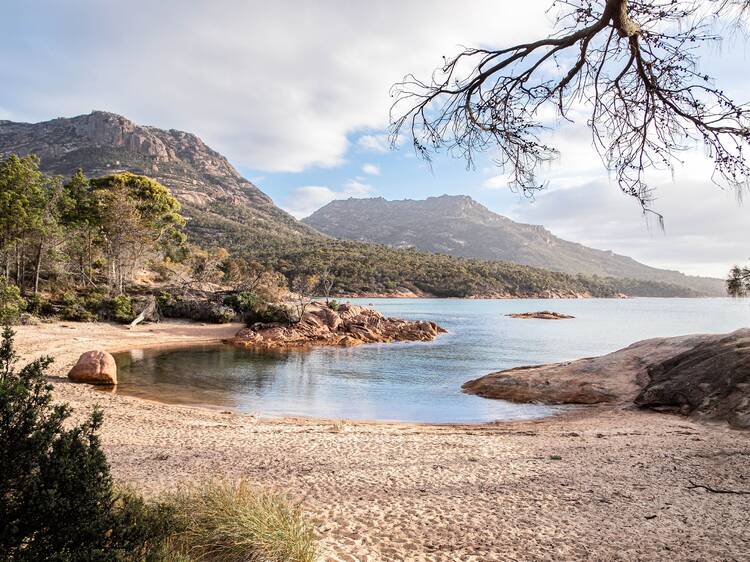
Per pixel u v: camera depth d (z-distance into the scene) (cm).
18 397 312
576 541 569
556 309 11769
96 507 321
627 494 761
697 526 620
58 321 3778
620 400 1730
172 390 1998
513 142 360
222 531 462
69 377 1978
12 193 3728
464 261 19825
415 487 796
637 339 4812
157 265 6444
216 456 980
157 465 895
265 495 597
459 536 581
